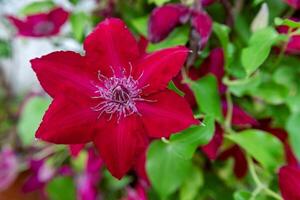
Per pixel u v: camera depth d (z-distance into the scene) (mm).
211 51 417
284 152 417
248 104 461
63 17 498
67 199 604
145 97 310
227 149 447
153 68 307
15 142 707
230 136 399
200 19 384
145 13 490
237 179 489
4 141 714
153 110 309
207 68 418
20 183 714
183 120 300
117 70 314
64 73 307
